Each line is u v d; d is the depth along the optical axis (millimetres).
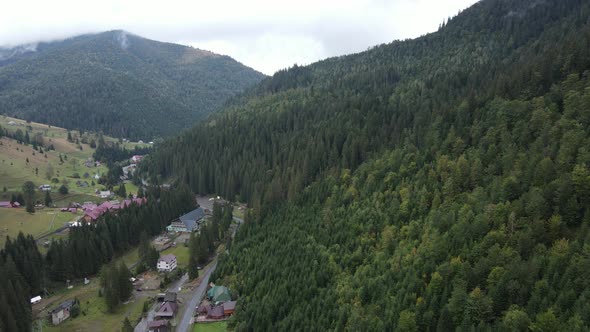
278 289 106812
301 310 98188
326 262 113000
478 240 90062
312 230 130625
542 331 65875
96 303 125188
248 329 99188
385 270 99188
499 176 102750
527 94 124812
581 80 112812
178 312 117125
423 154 129000
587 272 70375
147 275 143500
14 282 119375
